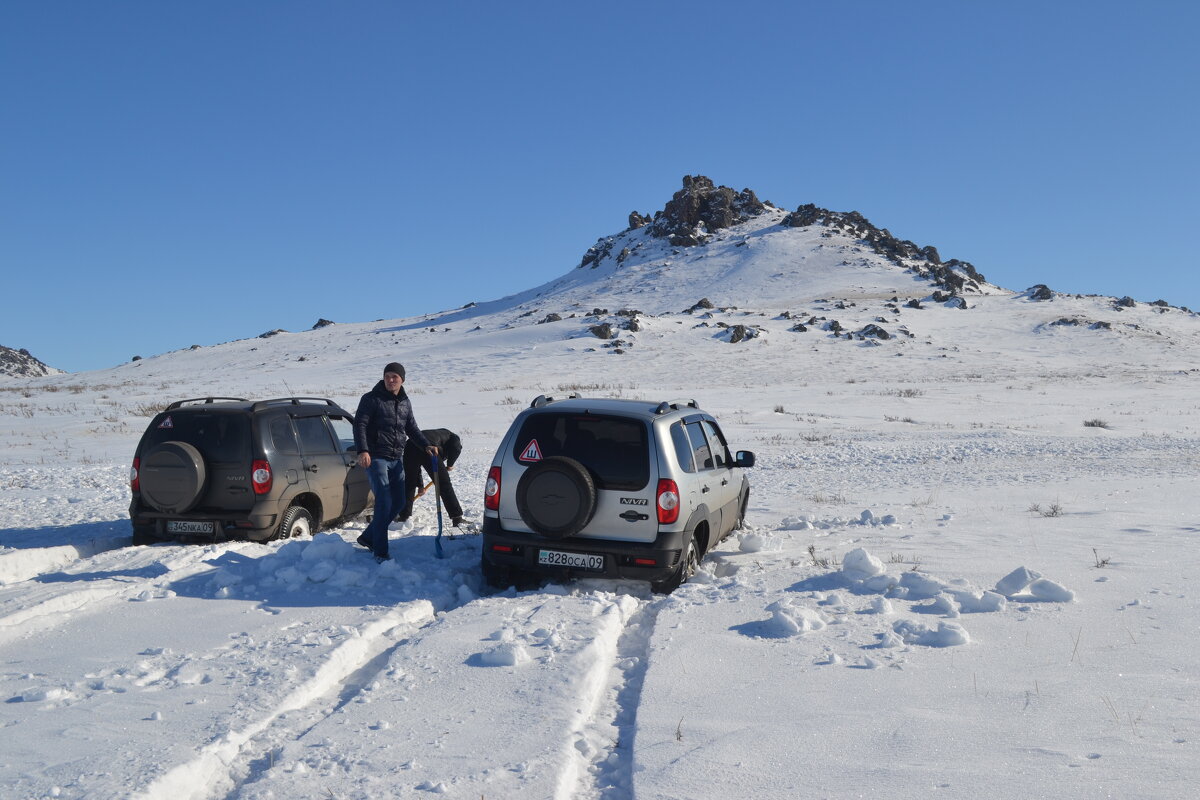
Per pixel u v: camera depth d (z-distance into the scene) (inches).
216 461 332.5
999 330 3941.9
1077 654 201.2
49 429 1181.1
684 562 277.0
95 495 521.3
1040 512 410.9
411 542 355.9
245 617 242.7
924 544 337.7
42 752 152.3
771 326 3927.2
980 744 152.9
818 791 137.3
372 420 317.1
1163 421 1318.9
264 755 155.9
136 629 230.5
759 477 637.9
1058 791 134.2
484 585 296.5
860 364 2967.5
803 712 170.2
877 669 194.1
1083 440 939.3
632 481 270.2
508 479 280.1
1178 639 208.8
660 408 293.7
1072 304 4852.4
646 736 160.6
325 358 4121.6
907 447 866.1
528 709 172.1
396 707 174.1
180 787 142.1
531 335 3954.2
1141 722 160.4
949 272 6058.1
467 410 1487.5
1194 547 313.6
